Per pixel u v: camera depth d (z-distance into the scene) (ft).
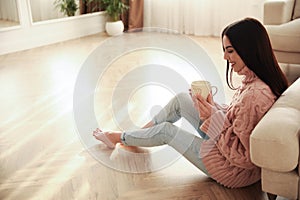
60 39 15.98
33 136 7.92
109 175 6.50
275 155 4.63
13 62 13.21
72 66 12.62
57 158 7.05
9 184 6.28
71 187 6.18
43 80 11.36
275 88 5.27
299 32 9.73
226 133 5.47
